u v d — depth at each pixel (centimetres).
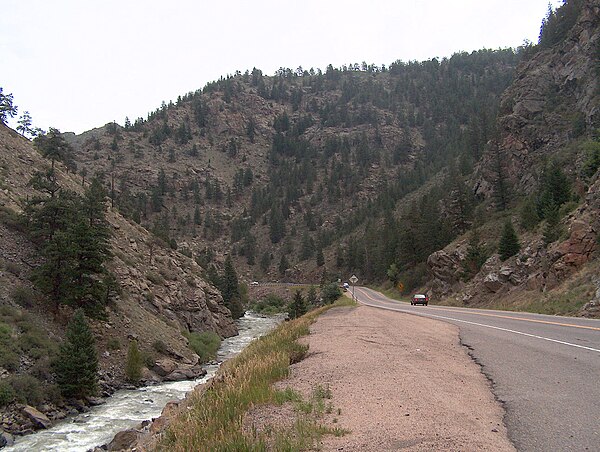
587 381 711
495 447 461
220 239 16762
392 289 8350
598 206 2898
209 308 6125
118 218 6375
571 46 7294
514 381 745
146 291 4694
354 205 17388
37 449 1708
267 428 555
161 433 680
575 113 6419
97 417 2172
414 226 8244
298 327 1856
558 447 455
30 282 3091
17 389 2108
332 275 12294
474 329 1547
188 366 3444
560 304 2428
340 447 485
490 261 4706
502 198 6325
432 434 506
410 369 893
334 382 816
